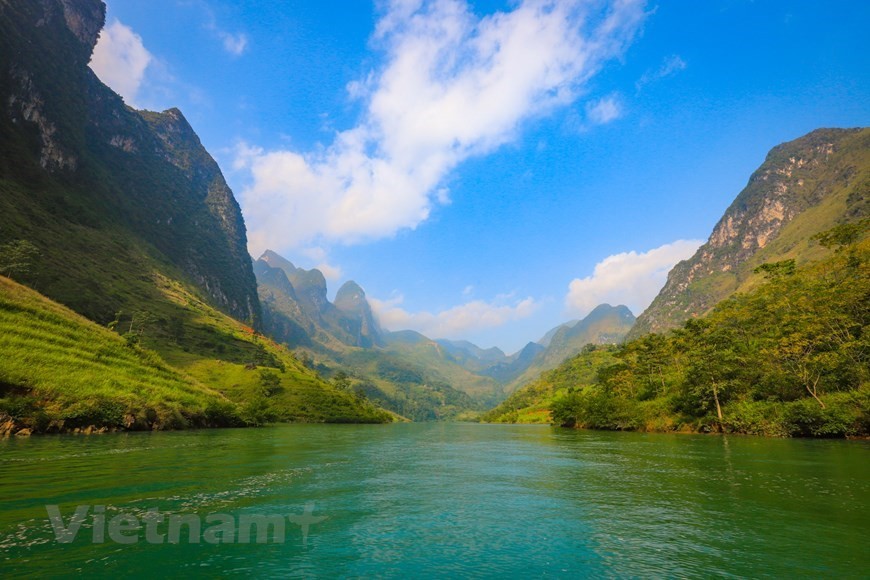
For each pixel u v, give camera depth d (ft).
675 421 263.70
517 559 45.80
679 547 49.49
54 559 41.93
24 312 225.15
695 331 328.29
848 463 107.76
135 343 278.87
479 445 184.34
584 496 75.61
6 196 592.19
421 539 52.03
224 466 100.17
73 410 170.19
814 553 47.26
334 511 64.03
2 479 74.84
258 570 41.60
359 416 527.81
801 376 212.23
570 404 398.01
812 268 341.00
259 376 526.16
